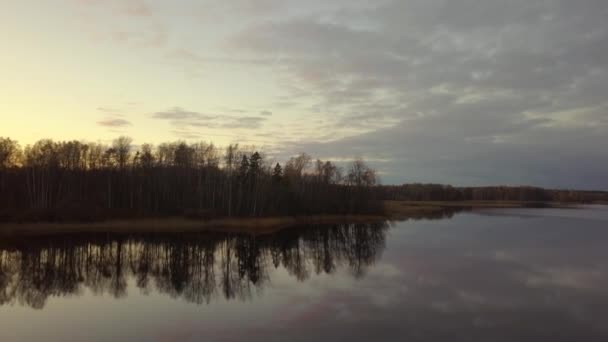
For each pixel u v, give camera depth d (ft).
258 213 209.15
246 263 100.73
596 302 60.75
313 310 56.34
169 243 133.69
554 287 70.44
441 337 45.32
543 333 46.98
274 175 255.29
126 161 224.33
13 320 52.49
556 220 241.55
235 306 58.85
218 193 213.87
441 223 215.72
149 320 52.19
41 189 188.24
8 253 110.52
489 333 46.75
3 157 189.98
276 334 46.29
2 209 158.30
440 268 88.94
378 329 47.88
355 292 67.26
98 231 154.40
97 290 71.20
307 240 147.23
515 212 339.77
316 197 244.42
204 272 89.04
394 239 145.18
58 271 88.89
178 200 205.67
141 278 82.53
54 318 53.31
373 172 282.56
